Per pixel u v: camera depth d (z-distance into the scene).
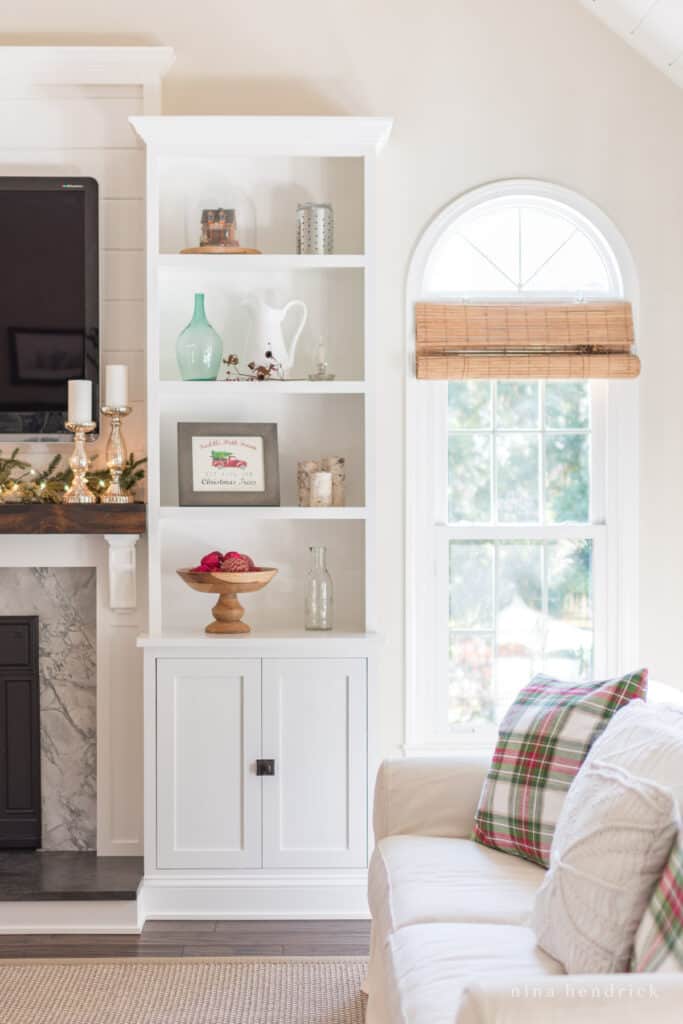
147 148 3.54
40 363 3.71
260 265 3.59
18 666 3.73
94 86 3.73
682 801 1.89
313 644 3.47
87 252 3.70
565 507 3.94
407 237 3.82
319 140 3.55
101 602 3.69
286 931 3.37
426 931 2.18
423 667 3.86
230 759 3.48
